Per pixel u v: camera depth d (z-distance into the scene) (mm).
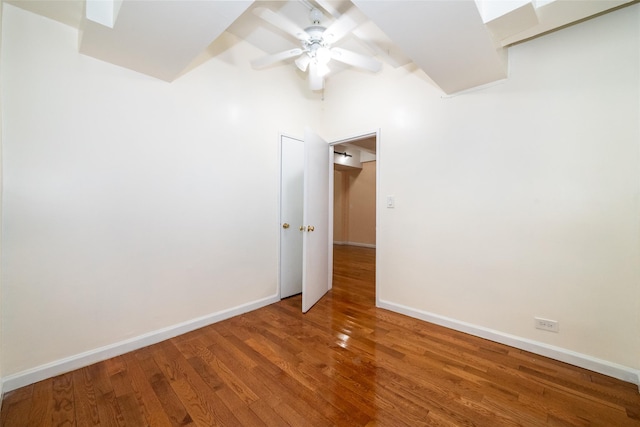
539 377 1716
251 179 2816
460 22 1529
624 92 1674
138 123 2066
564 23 1688
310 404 1492
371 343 2150
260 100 2887
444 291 2447
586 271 1807
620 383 1651
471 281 2291
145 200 2107
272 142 3010
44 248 1702
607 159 1729
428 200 2535
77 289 1822
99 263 1906
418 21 1532
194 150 2377
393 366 1841
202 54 2422
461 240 2340
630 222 1671
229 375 1744
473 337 2242
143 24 1594
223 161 2578
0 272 1564
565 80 1855
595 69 1755
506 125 2094
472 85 2223
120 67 1984
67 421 1376
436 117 2479
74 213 1804
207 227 2471
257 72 2852
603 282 1753
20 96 1617
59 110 1743
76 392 1584
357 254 6027
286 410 1449
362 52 2795
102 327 1923
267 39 2711
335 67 3195
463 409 1450
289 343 2152
